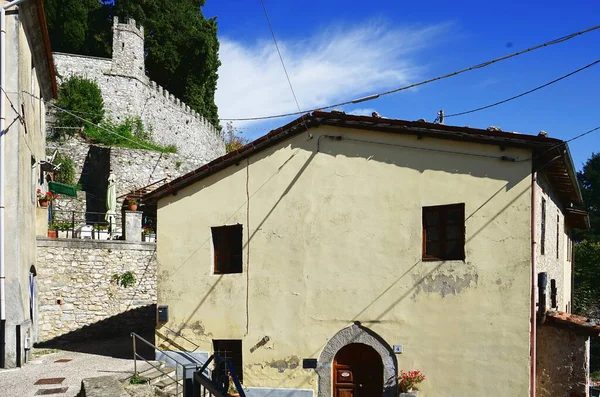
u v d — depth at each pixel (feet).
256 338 41.65
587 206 141.90
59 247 58.39
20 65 46.11
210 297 43.80
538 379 36.11
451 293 36.27
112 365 44.47
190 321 44.27
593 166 145.79
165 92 123.95
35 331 54.85
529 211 34.58
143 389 37.14
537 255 36.35
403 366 37.17
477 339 35.19
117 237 68.54
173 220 45.80
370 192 39.40
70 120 101.60
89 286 59.52
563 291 58.49
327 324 39.68
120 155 95.25
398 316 37.68
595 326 34.55
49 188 78.84
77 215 88.48
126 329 61.26
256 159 43.16
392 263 38.27
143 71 119.03
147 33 127.75
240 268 43.68
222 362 24.07
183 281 44.91
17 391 36.37
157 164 99.19
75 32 119.65
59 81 108.17
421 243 37.55
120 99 113.39
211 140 141.38
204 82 140.05
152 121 118.93
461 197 36.50
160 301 45.42
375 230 38.99
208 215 44.57
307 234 40.93
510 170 35.29
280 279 41.47
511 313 34.47
